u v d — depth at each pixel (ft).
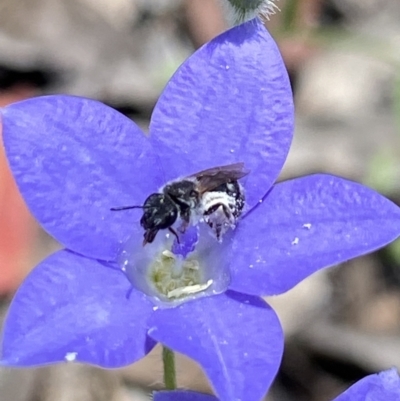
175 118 0.30
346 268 0.49
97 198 0.29
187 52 0.57
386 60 0.52
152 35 0.58
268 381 0.26
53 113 0.29
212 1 0.58
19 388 0.43
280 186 0.30
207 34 0.58
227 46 0.30
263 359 0.26
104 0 0.58
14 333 0.26
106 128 0.30
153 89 0.54
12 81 0.54
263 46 0.30
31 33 0.55
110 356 0.26
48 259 0.28
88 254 0.29
